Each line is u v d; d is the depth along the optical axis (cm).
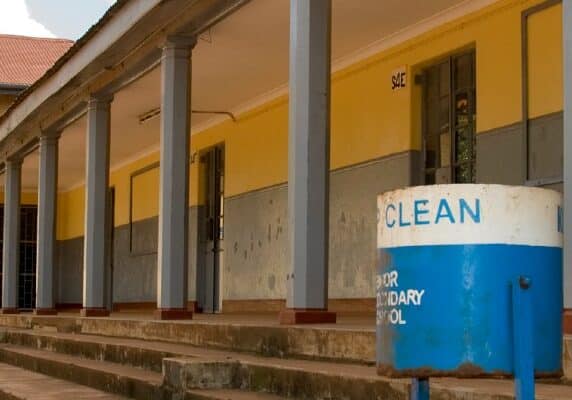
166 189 1073
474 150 1045
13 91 2355
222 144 1712
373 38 1189
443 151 1102
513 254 243
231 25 1148
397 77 1166
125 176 2211
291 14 823
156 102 1555
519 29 955
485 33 1009
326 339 657
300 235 789
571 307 543
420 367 243
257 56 1294
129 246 2170
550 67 910
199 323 880
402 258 250
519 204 246
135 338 1064
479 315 240
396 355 249
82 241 2544
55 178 1631
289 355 704
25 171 2355
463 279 241
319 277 786
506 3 976
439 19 1088
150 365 829
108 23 1172
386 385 500
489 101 997
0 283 2675
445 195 246
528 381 238
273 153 1502
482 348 239
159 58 1159
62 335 1198
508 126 966
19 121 1638
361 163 1242
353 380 530
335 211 1301
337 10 1082
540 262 246
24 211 2714
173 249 1066
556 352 247
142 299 2089
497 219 244
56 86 1409
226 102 1582
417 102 1144
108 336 1148
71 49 1298
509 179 962
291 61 819
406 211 251
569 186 554
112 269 2269
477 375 238
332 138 1316
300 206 793
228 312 1648
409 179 1138
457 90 1079
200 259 1784
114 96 1484
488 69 1001
